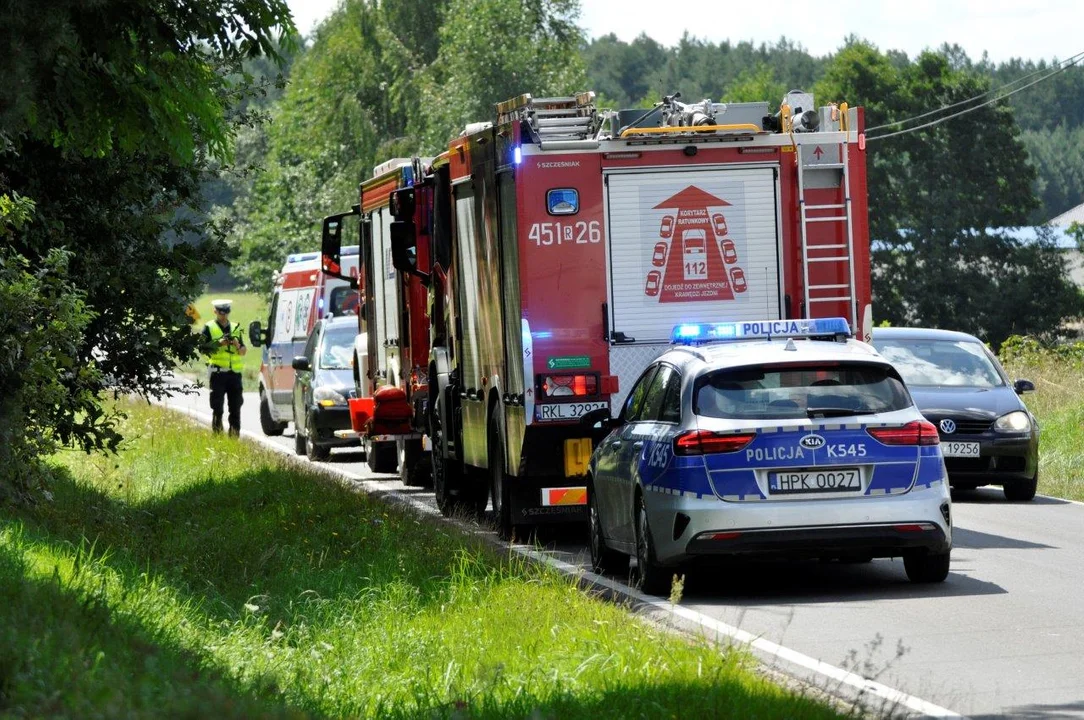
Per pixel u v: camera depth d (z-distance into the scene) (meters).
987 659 24.22
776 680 22.28
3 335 34.78
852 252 40.56
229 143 27.77
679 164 39.84
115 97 25.92
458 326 46.72
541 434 39.28
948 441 48.84
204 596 29.47
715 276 40.03
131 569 30.06
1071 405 72.75
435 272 49.88
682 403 31.11
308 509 42.78
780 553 30.22
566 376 39.12
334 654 24.55
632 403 35.28
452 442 47.78
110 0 24.11
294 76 184.00
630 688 20.45
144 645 21.22
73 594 23.03
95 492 46.41
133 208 44.72
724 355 31.75
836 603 30.09
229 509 44.72
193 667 20.67
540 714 17.81
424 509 50.81
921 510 30.41
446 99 170.12
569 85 172.12
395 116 186.12
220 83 27.88
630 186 39.59
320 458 71.12
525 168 39.22
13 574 24.17
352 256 81.12
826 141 40.44
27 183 42.03
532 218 39.22
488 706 19.75
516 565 32.03
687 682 20.69
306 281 83.12
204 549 35.75
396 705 20.52
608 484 34.41
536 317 39.19
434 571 32.31
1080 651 24.70
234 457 59.94
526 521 41.22
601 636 24.17
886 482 30.41
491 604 27.72
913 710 20.61
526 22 171.75
